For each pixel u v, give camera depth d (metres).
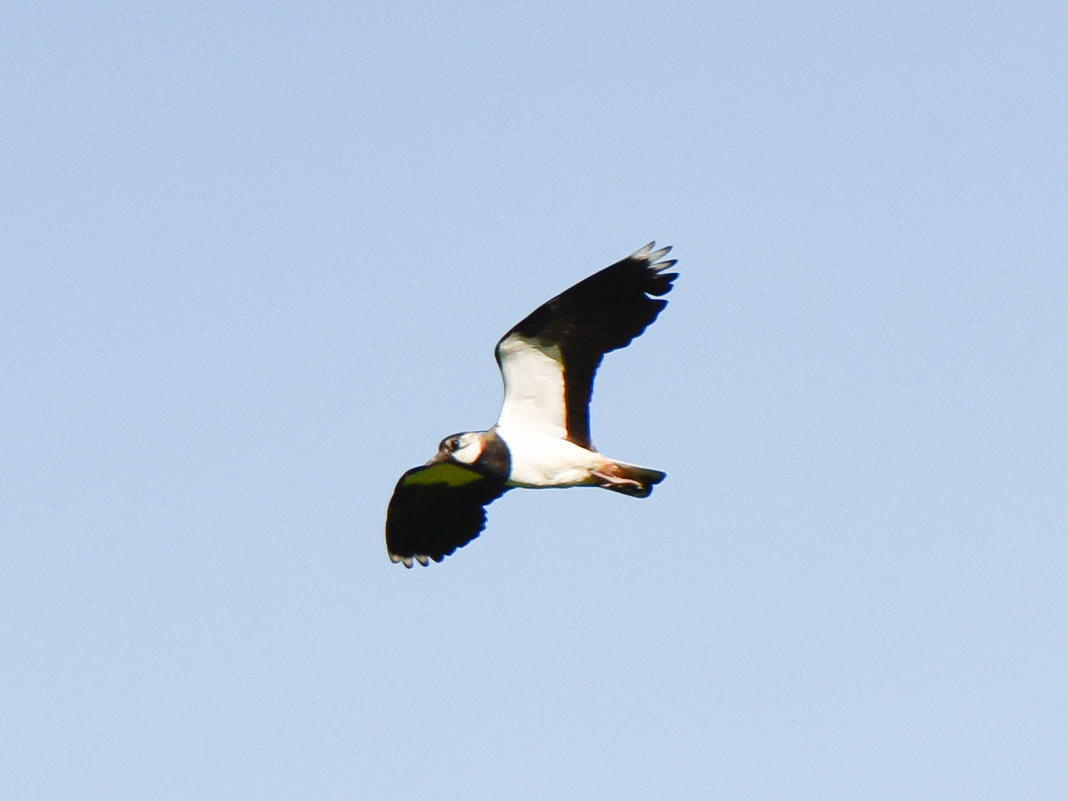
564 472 17.42
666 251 17.28
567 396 17.55
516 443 17.42
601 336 17.42
